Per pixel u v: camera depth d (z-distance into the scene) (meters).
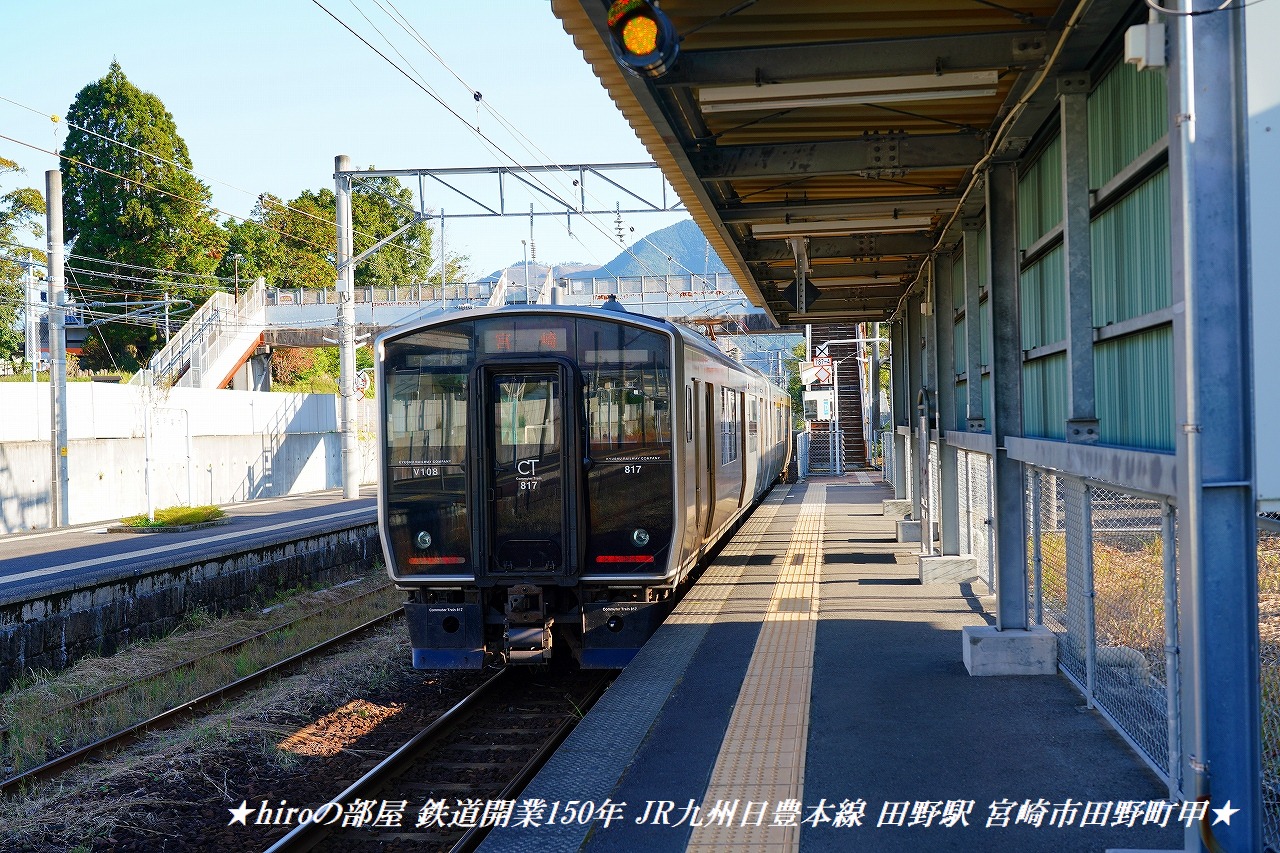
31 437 23.70
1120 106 5.08
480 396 8.94
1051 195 6.52
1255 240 3.77
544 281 29.84
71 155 47.41
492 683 9.67
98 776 7.32
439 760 7.76
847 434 42.94
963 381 11.02
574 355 8.99
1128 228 5.16
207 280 48.69
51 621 10.96
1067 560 7.13
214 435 30.12
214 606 13.94
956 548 11.75
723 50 5.86
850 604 10.40
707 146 7.58
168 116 48.81
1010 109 6.45
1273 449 3.80
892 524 18.28
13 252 44.38
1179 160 3.76
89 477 25.03
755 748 5.96
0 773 7.66
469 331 9.03
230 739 8.05
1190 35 3.70
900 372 20.61
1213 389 3.82
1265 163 3.75
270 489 33.22
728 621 9.65
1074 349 5.44
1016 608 7.59
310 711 9.13
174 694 9.84
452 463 8.98
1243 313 3.78
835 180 9.07
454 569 8.99
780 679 7.46
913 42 5.73
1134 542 6.95
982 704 6.65
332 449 37.59
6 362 42.78
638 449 8.99
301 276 57.22
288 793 7.23
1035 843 4.56
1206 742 3.84
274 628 13.16
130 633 12.21
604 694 7.20
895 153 7.49
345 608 14.59
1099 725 6.14
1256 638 3.83
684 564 9.77
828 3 5.59
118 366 47.28
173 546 16.66
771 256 11.73
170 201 47.97
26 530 21.31
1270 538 5.69
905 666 7.73
